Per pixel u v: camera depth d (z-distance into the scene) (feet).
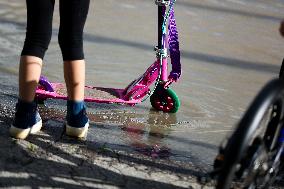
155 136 17.38
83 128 16.01
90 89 19.07
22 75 15.07
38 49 15.10
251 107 10.57
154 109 19.47
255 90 23.07
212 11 36.19
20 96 15.23
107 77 22.21
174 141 17.16
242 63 26.61
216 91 22.20
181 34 29.96
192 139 17.49
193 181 14.56
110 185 13.76
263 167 11.66
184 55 26.50
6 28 27.43
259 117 10.43
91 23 29.99
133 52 25.98
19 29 27.53
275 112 11.81
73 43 15.24
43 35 15.11
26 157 14.49
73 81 15.49
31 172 13.82
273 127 11.87
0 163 13.98
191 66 24.97
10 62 22.35
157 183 14.19
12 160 14.23
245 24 34.24
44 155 14.76
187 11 35.12
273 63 27.25
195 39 29.45
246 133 10.35
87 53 24.91
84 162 14.74
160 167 15.14
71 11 14.97
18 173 13.67
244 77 24.62
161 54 18.44
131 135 17.16
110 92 19.06
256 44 30.27
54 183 13.50
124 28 29.91
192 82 22.76
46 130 16.40
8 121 16.71
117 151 15.71
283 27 12.35
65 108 18.56
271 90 10.77
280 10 39.27
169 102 19.15
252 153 10.97
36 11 14.89
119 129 17.52
